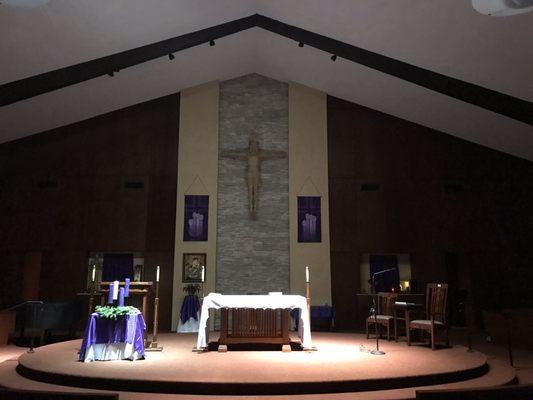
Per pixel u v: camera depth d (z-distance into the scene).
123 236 10.80
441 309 7.00
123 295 6.45
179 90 11.52
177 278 10.66
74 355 6.34
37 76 8.67
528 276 10.79
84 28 7.96
